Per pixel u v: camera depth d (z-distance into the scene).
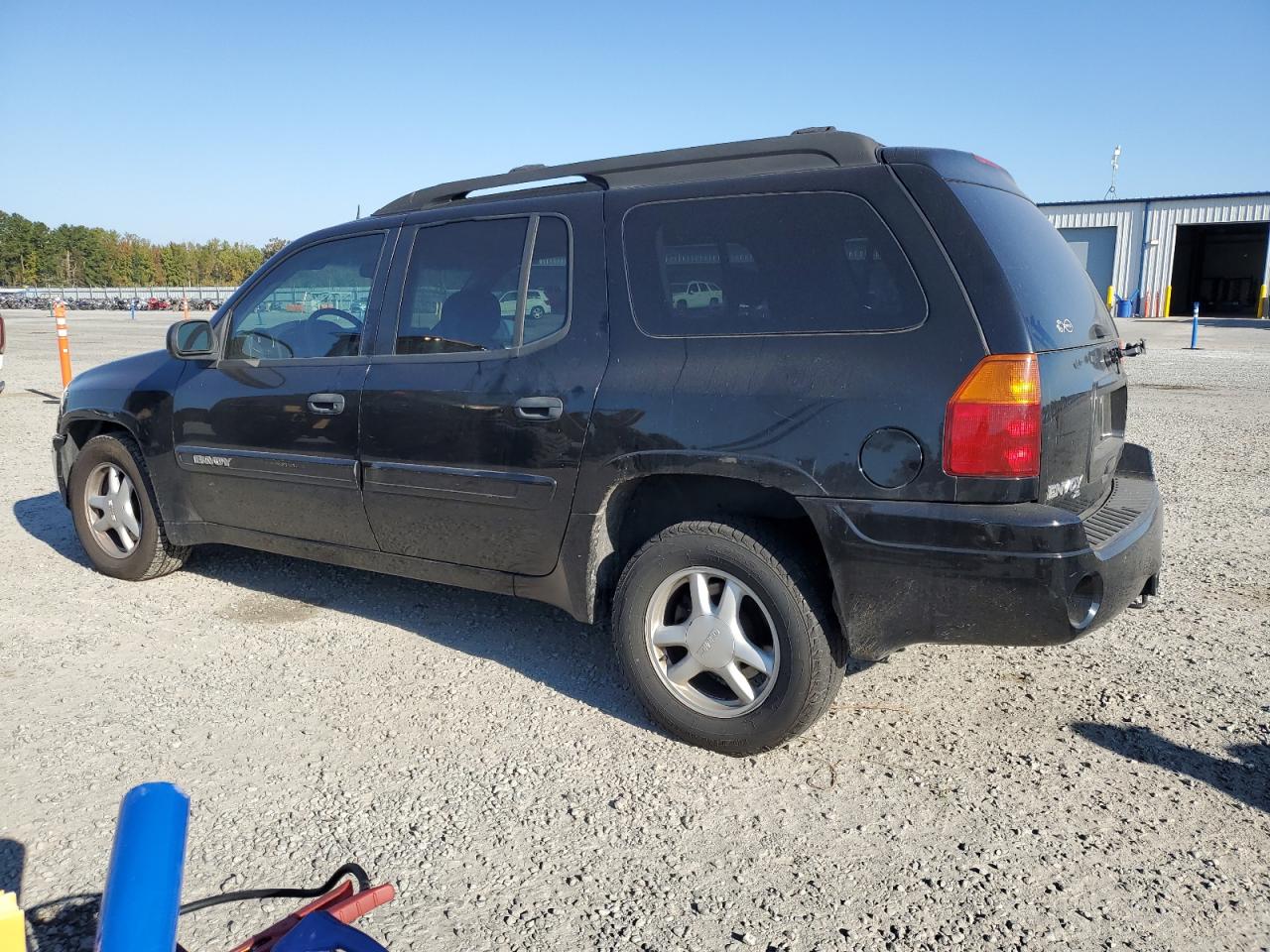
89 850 2.81
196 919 2.52
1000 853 2.81
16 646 4.38
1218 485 7.79
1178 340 26.41
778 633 3.22
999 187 3.37
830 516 3.04
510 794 3.14
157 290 68.19
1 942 1.48
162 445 4.94
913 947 2.42
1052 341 3.03
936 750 3.42
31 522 6.70
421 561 4.11
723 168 3.47
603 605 3.68
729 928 2.49
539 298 3.73
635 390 3.40
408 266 4.15
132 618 4.75
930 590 2.96
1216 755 3.37
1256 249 48.03
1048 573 2.82
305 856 2.80
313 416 4.29
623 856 2.81
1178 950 2.40
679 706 3.45
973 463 2.87
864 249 3.09
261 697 3.85
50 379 15.76
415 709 3.76
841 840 2.88
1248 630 4.52
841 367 3.05
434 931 2.48
